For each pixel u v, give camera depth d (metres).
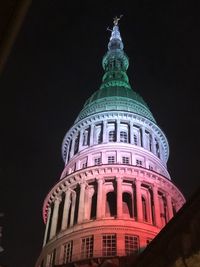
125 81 83.94
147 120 70.19
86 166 61.03
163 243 25.16
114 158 61.62
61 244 50.44
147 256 26.47
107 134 66.00
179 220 24.12
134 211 53.41
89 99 77.44
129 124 68.19
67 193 57.72
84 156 63.38
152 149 66.81
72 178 58.62
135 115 69.44
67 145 72.00
